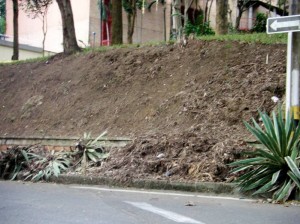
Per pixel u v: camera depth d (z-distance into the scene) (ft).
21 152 33.37
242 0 85.61
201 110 34.78
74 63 50.16
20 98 48.42
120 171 28.60
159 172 28.04
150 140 31.04
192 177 26.43
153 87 40.55
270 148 23.53
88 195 24.61
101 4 80.69
